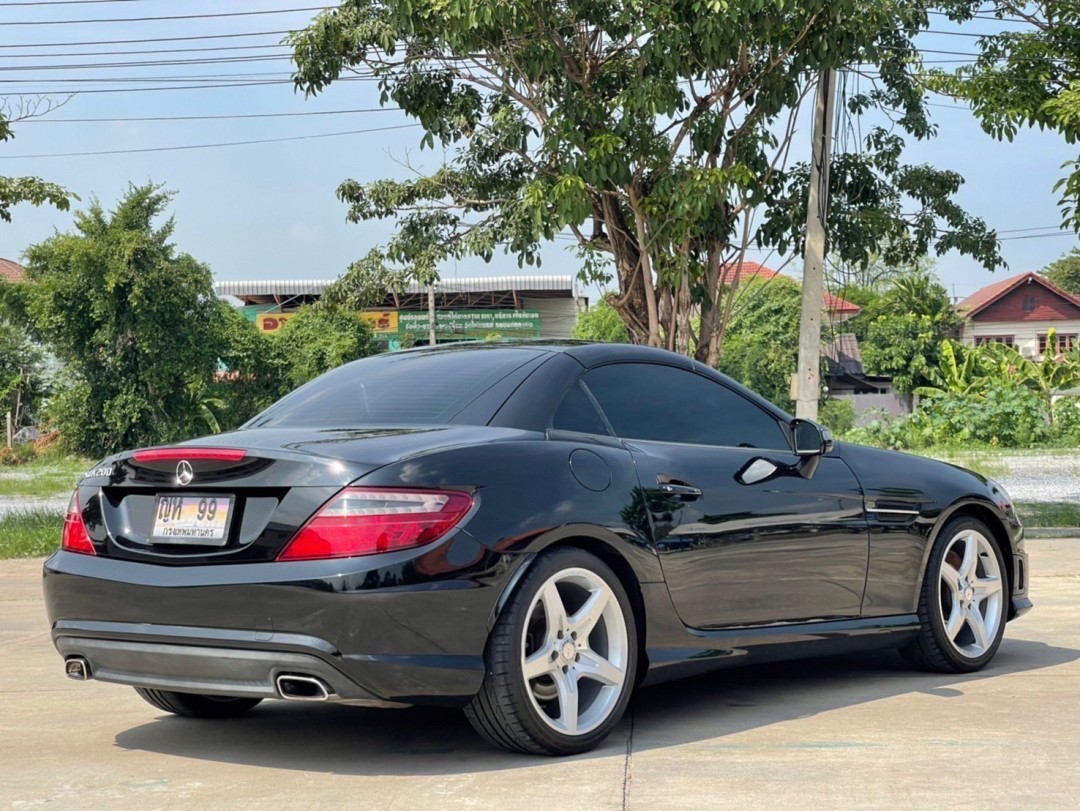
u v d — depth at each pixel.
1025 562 5.73
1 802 3.51
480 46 11.91
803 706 4.70
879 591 5.03
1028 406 30.86
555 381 4.27
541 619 3.87
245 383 39.09
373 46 13.27
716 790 3.46
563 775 3.64
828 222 14.05
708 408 4.71
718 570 4.37
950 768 3.70
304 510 3.58
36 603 8.53
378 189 14.26
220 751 4.14
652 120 12.06
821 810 3.26
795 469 4.77
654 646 4.18
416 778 3.66
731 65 12.39
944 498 5.27
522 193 12.74
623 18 11.56
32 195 13.16
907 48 13.84
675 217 12.22
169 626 3.72
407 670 3.54
